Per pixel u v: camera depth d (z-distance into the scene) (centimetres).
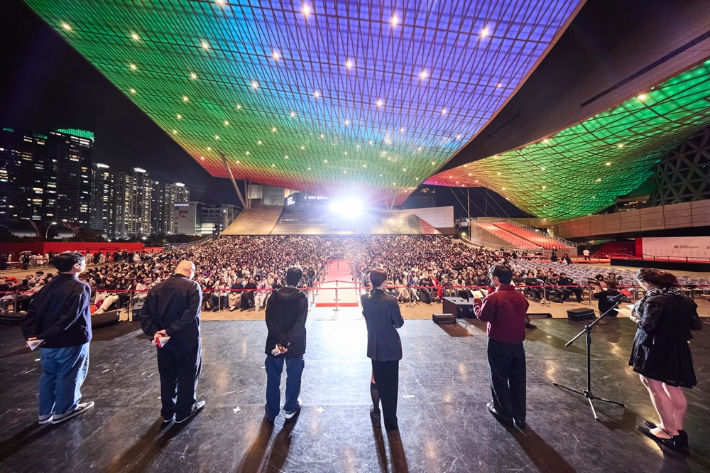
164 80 2698
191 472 279
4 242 2980
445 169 4806
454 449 312
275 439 329
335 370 517
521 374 356
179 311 357
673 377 307
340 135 3788
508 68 2306
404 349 630
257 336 720
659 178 3831
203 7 1883
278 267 1873
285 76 2600
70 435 332
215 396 426
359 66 2427
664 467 285
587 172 3772
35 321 348
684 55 1594
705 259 1869
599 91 2175
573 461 293
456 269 1916
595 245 4806
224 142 4138
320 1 1831
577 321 851
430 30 2002
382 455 303
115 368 524
